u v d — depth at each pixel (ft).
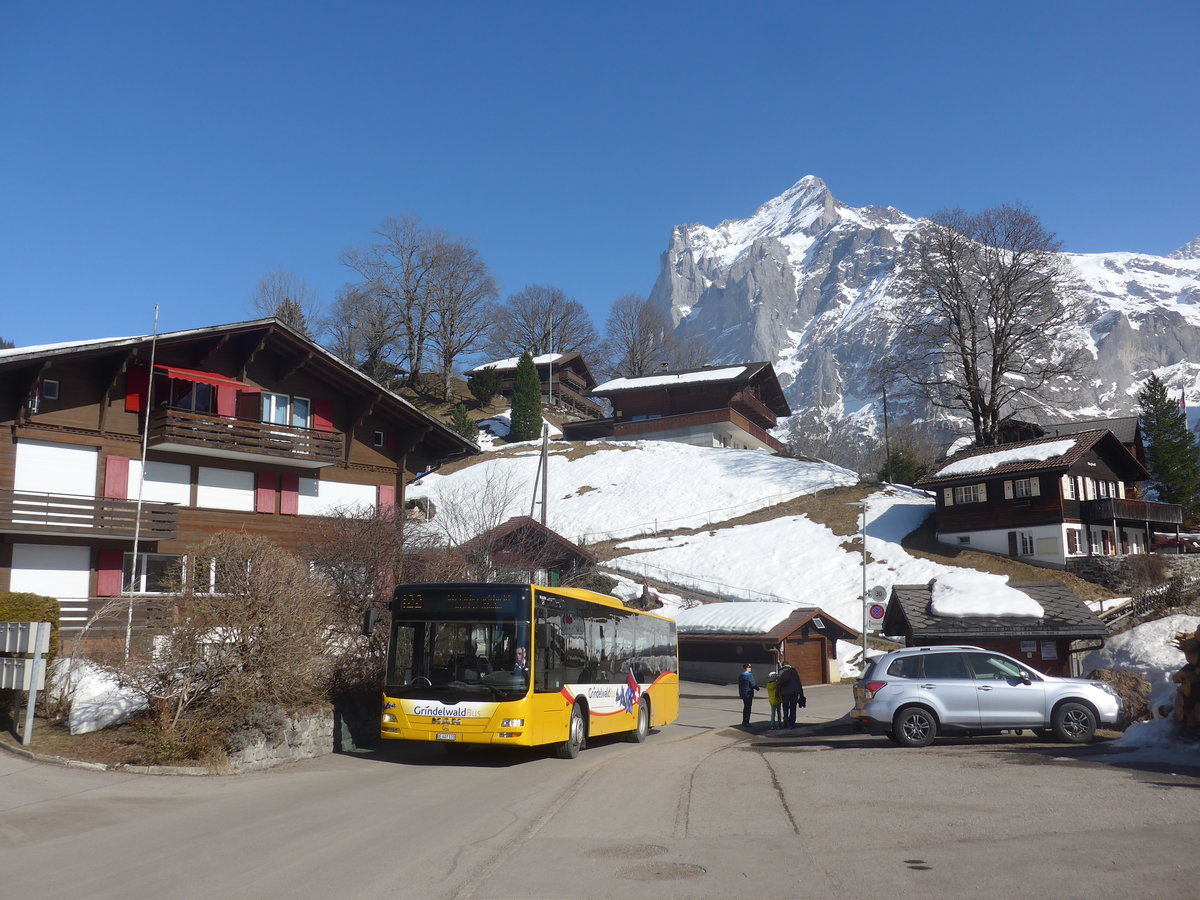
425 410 337.93
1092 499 190.60
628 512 230.07
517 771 52.47
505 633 55.77
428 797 42.45
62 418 90.89
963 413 298.15
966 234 217.56
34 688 52.39
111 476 93.45
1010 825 31.63
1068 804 35.04
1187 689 52.37
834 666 148.36
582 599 64.90
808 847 29.48
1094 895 22.85
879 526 206.59
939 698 58.70
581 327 446.60
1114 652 103.71
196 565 56.85
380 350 345.92
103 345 90.33
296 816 37.40
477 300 359.25
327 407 114.21
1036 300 211.00
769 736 76.79
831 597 176.45
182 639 52.54
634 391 295.28
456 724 54.24
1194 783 38.52
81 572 91.25
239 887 26.13
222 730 52.70
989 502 191.83
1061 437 195.42
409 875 27.22
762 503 228.43
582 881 26.05
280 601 57.26
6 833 34.37
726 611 150.51
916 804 36.52
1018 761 48.39
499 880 26.43
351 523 89.51
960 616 84.89
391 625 57.67
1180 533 220.02
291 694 58.65
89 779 46.24
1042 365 218.18
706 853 29.19
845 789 41.29
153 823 36.17
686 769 51.83
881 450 353.10
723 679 147.02
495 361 386.73
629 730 71.82
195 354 101.19
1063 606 86.43
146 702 56.59
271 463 108.47
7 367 85.10
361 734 64.23
